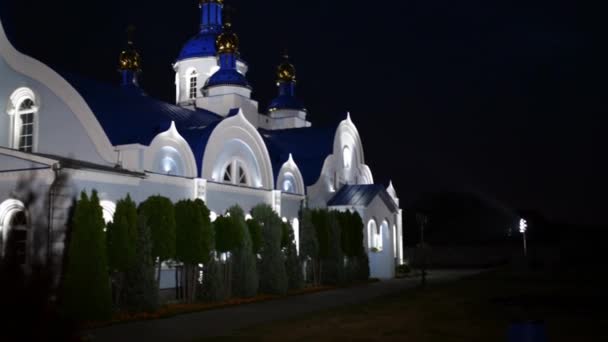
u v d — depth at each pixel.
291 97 52.12
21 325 6.98
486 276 42.50
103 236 19.38
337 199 41.06
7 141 26.86
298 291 29.50
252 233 27.41
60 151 26.09
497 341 15.38
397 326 18.12
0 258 7.38
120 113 27.72
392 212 43.69
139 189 24.83
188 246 23.25
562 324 18.55
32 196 9.04
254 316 20.73
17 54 27.25
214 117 38.09
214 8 49.84
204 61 47.66
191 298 24.06
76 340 7.45
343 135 44.66
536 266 54.34
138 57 44.50
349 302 25.47
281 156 37.97
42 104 26.67
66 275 18.36
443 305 23.97
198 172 28.55
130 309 20.52
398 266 45.41
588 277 39.84
